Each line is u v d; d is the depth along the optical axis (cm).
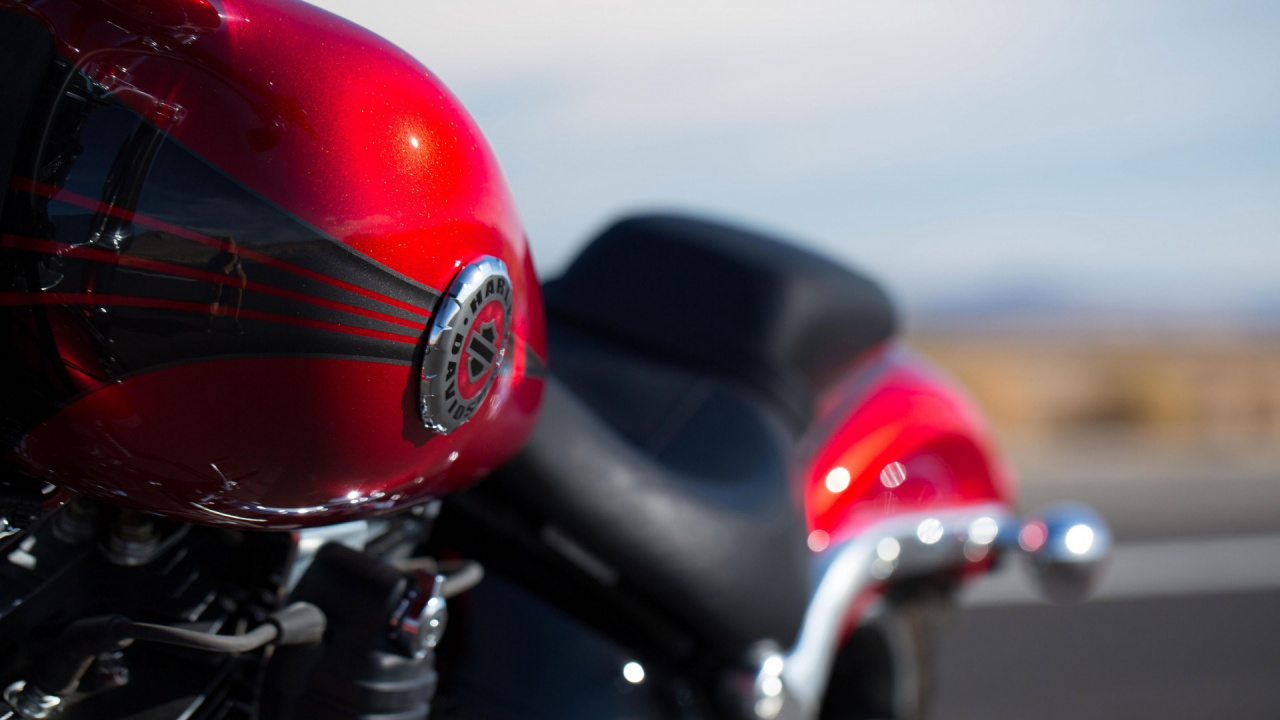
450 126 99
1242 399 1736
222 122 87
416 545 144
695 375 194
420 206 94
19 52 87
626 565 148
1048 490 823
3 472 97
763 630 161
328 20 97
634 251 210
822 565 198
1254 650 459
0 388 89
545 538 145
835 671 228
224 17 90
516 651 144
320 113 91
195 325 86
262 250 87
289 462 93
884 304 232
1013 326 5903
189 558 111
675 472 166
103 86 86
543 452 140
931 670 242
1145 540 654
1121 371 1780
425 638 108
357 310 91
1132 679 414
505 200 105
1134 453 1260
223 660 110
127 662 107
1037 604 494
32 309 86
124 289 85
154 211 85
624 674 150
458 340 98
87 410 88
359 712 107
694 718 155
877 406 225
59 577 103
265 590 110
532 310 114
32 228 85
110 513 104
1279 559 620
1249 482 897
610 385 186
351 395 93
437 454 104
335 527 115
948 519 228
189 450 90
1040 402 1717
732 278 207
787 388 198
